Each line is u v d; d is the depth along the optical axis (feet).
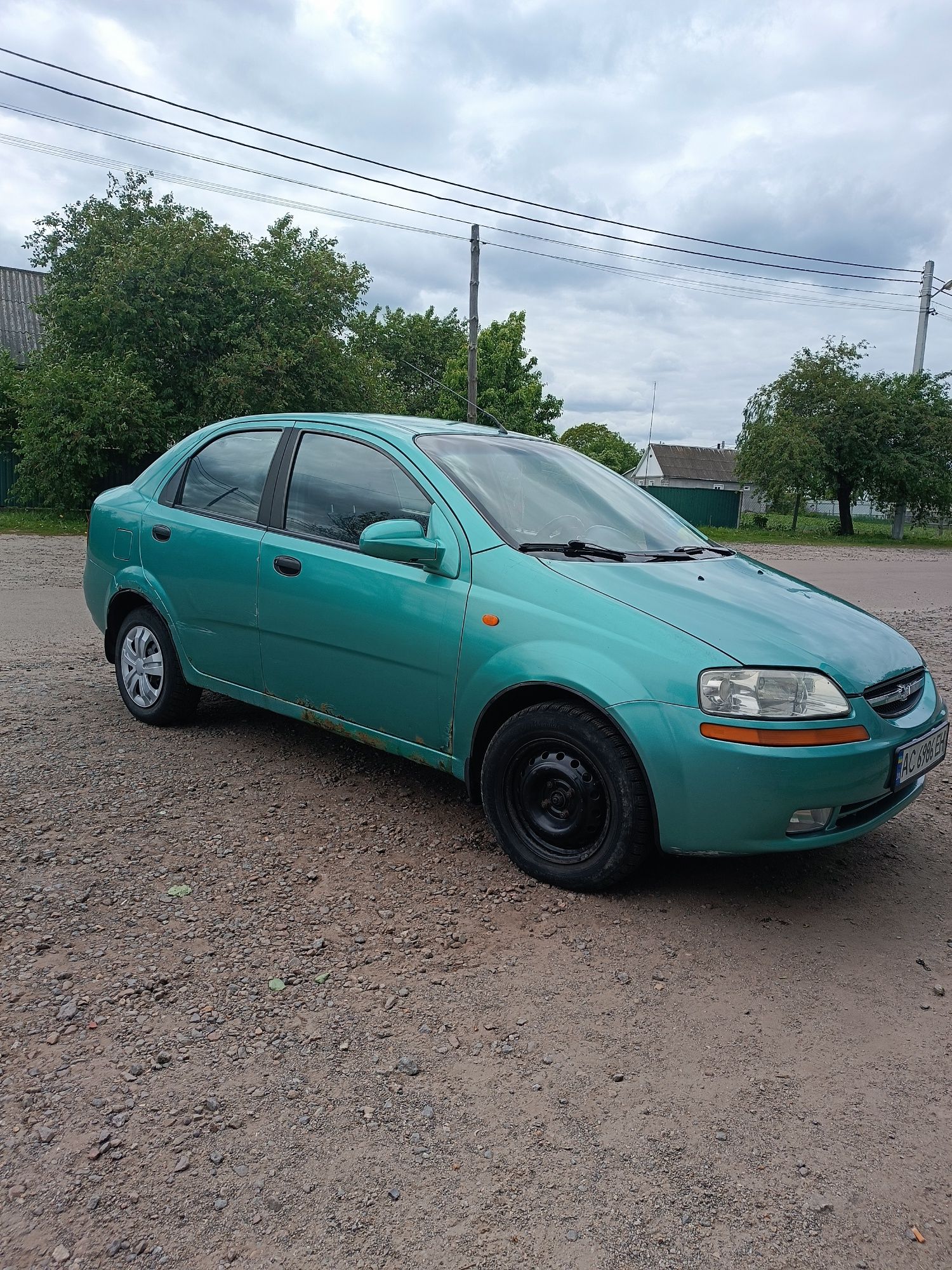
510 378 126.41
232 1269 5.57
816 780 9.43
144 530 15.60
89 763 14.11
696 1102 7.30
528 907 10.32
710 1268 5.75
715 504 124.16
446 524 11.72
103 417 67.92
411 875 10.98
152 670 15.85
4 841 11.27
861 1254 5.90
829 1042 8.17
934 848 12.73
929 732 10.81
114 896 10.12
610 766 10.07
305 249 85.05
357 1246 5.78
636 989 8.84
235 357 74.49
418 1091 7.26
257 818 12.42
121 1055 7.50
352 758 14.88
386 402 98.68
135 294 73.82
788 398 114.62
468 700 11.10
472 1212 6.10
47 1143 6.50
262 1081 7.28
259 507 14.02
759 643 9.83
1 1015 7.93
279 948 9.26
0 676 19.22
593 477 14.37
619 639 10.06
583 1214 6.12
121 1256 5.62
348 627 12.27
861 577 54.44
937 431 109.91
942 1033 8.39
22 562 41.83
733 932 10.00
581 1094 7.32
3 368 82.84
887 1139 6.98
